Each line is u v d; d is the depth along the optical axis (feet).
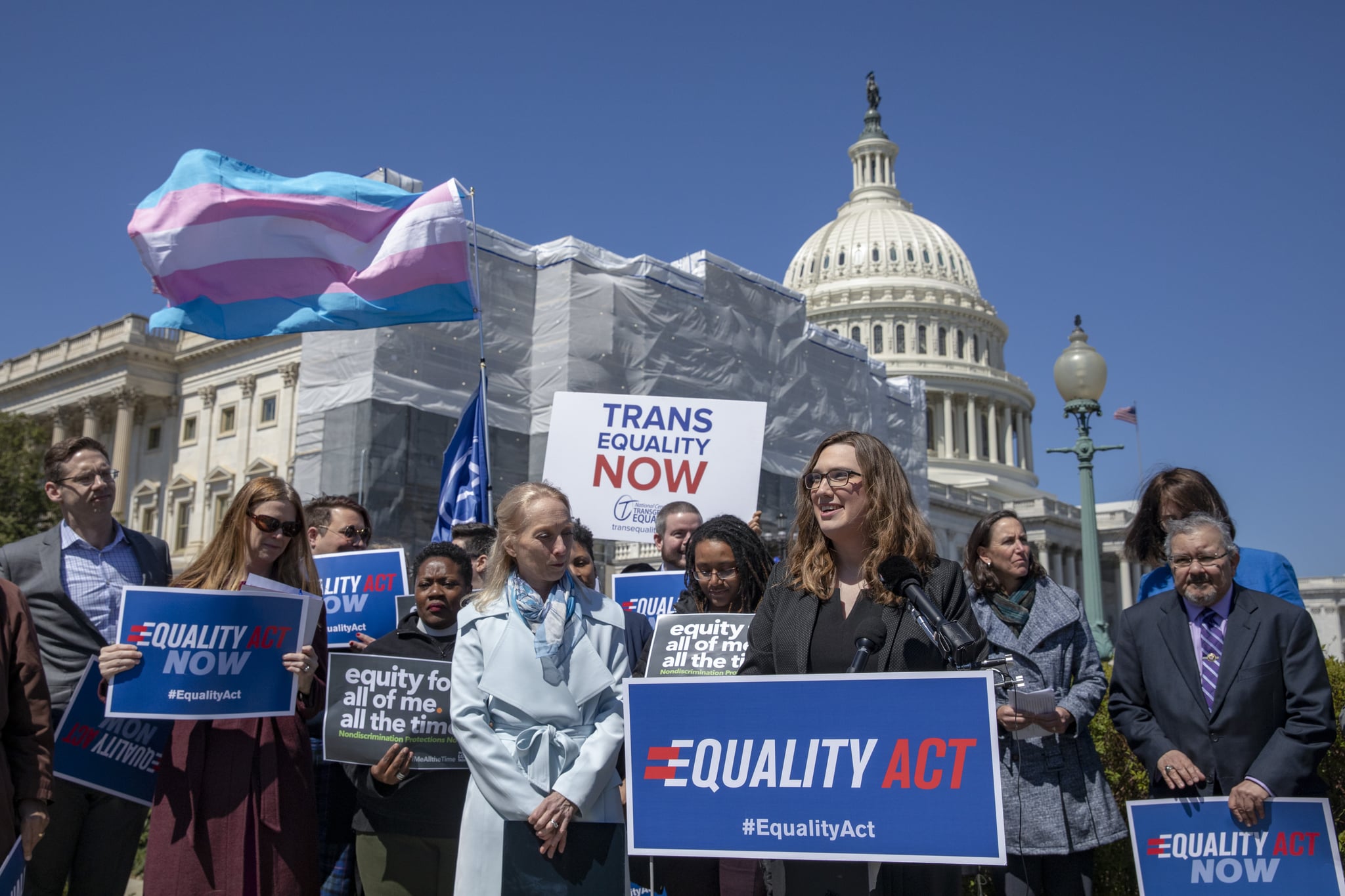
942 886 12.62
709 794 12.46
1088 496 48.98
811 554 14.28
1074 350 49.47
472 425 35.78
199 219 31.22
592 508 32.12
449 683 18.69
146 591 16.53
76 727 18.13
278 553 18.44
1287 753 16.53
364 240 32.76
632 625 22.88
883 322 338.13
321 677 18.90
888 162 391.45
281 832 16.88
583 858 14.70
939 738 11.81
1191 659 18.11
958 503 271.08
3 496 136.26
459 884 15.25
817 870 12.67
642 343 87.35
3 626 15.47
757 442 32.22
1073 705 19.35
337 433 76.79
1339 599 264.93
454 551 20.68
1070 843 19.17
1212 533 17.72
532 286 85.40
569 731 15.40
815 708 12.26
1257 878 15.74
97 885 19.60
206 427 199.82
